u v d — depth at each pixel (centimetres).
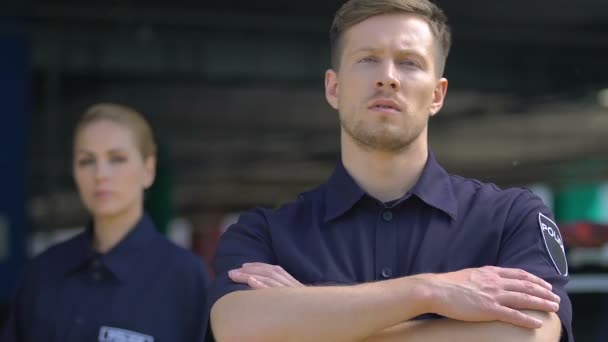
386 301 170
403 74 190
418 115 192
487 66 870
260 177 1612
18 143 590
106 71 790
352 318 170
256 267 187
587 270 446
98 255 287
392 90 188
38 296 287
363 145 194
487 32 802
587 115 1066
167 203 661
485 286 173
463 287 172
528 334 172
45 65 764
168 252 292
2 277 570
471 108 1057
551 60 869
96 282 285
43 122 881
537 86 899
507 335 171
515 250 191
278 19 766
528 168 1477
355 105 191
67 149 948
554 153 1380
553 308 175
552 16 761
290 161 1470
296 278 192
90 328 277
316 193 205
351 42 194
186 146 1280
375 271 190
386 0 192
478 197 198
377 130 189
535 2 719
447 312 170
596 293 433
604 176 1301
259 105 1038
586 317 429
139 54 789
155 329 278
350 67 193
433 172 199
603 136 1241
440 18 201
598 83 877
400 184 198
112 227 294
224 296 182
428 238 192
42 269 292
